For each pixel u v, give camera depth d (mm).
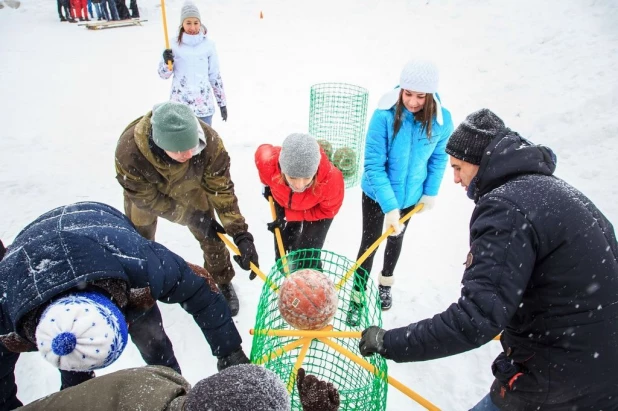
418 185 3318
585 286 1671
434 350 1774
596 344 1723
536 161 1783
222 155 2902
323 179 2988
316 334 2191
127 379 1417
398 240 3414
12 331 1634
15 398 1999
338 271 4082
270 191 3420
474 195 2035
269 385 1171
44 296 1518
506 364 1980
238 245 3014
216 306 2184
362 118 5645
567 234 1641
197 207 3154
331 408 1417
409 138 3010
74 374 2248
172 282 1973
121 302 1731
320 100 7055
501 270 1643
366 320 2590
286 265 2742
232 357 2279
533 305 1788
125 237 1864
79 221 1910
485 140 1891
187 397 1195
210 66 5055
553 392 1844
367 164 3170
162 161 2660
